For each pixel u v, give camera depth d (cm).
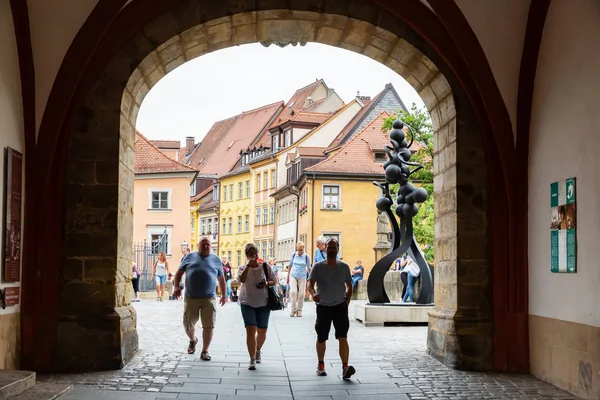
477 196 1205
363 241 6256
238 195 9312
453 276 1218
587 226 964
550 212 1087
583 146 979
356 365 1204
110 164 1155
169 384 1016
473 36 1165
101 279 1143
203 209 10325
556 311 1062
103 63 1159
